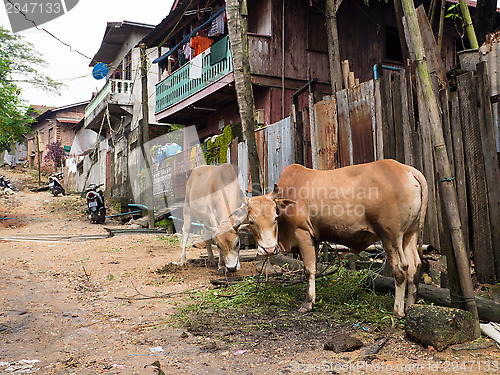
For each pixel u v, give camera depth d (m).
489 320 3.81
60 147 30.23
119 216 14.12
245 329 4.01
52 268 7.35
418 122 5.36
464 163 4.78
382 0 14.40
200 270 6.76
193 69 14.91
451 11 13.86
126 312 4.77
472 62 5.07
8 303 5.17
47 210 17.09
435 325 3.36
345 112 6.55
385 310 4.33
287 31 13.48
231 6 7.62
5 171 34.06
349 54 14.12
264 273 6.10
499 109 4.62
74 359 3.41
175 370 3.15
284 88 13.10
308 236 4.52
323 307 4.62
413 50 3.96
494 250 4.46
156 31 16.81
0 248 9.30
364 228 4.16
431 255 5.15
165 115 17.20
